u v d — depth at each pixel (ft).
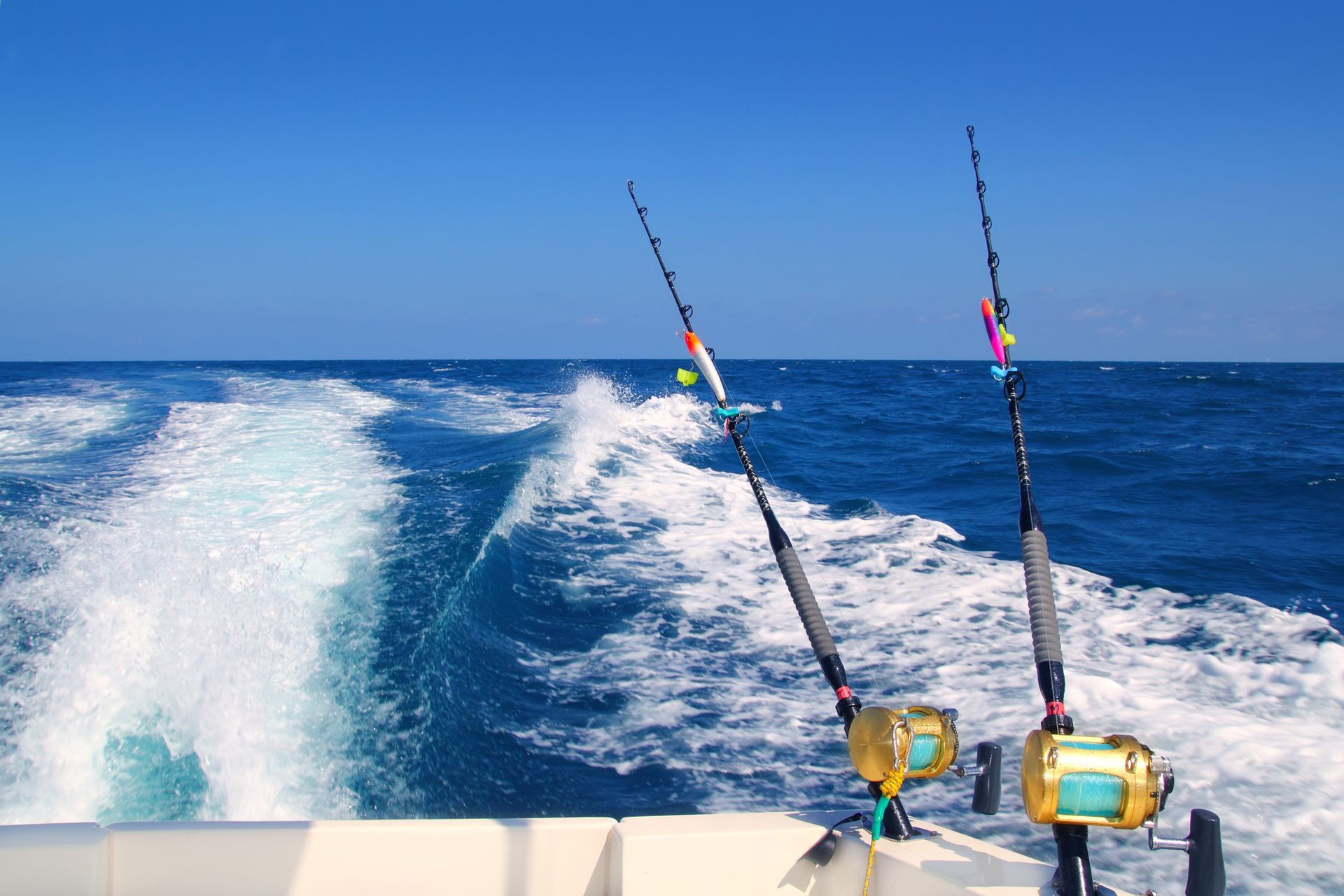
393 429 48.01
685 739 13.88
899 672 16.61
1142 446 52.26
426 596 18.25
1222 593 21.21
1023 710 14.89
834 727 14.37
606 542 26.11
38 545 19.13
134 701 12.64
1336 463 42.98
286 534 23.09
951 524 30.53
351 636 16.39
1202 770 12.56
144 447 37.76
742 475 40.32
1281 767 12.55
